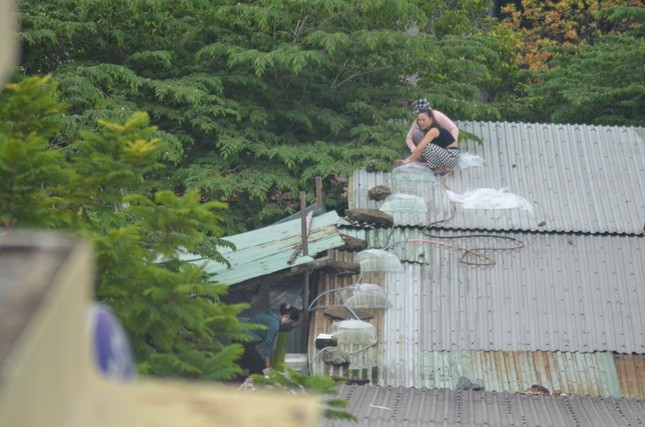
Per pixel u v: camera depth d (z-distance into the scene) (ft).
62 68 180.65
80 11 191.62
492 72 275.59
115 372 30.66
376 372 147.43
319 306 155.22
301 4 193.57
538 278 162.81
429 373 148.25
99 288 68.69
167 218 75.41
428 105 181.88
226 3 201.67
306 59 186.50
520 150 188.24
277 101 198.39
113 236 69.31
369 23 209.87
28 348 16.98
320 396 72.74
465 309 157.79
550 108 262.47
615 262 166.20
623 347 153.89
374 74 209.77
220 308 73.15
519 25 318.04
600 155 188.03
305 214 155.12
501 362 150.92
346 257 163.63
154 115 185.16
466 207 173.27
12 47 23.45
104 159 75.82
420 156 182.19
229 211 182.19
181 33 202.08
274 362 148.56
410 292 159.12
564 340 154.71
